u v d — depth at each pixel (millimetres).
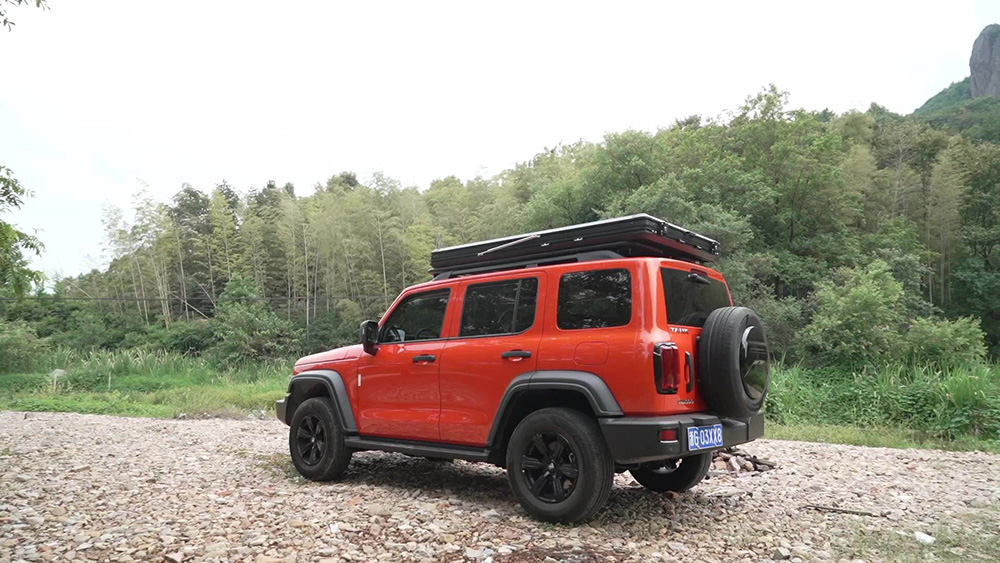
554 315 4289
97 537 3688
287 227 31844
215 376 22484
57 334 31531
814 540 3951
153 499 4656
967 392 11695
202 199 45531
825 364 16625
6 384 19875
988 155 37031
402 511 4309
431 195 38094
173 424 10656
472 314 4797
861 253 24797
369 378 5305
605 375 3910
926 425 11883
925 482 6086
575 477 3957
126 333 31359
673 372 3787
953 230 32781
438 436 4773
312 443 5602
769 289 20844
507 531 3855
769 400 13117
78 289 35781
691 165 25250
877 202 32656
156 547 3506
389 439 5141
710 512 4551
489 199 32719
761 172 24188
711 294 4629
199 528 3881
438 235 29031
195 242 34469
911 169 36094
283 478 5625
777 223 25234
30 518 4043
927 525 4344
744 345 4035
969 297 31734
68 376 20828
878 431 11500
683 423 3748
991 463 7285
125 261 33125
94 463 6270
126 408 14047
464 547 3576
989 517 4574
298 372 5992
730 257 20203
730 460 6699
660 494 5102
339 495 4848
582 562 3320
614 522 4168
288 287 32500
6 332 24062
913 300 21984
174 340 29703
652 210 20109
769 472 6445
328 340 28906
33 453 6871
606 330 4004
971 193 35844
